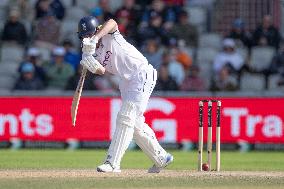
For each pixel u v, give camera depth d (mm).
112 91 64125
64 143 60750
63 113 60000
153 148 33906
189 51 70875
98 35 31781
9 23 73750
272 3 75375
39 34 74062
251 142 58625
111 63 32719
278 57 68125
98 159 50094
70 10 76625
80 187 27578
